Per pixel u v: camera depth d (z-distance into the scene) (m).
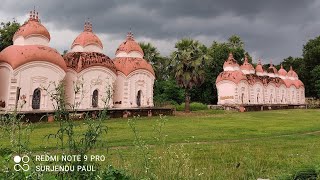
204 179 7.12
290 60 73.25
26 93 23.88
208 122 24.25
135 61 32.59
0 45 33.06
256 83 50.59
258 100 50.94
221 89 46.91
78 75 27.33
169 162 7.28
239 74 46.75
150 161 7.02
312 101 63.12
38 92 24.64
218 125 22.02
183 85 35.62
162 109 30.44
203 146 13.09
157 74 47.72
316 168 7.23
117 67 31.89
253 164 8.42
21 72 23.77
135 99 32.00
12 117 5.63
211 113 34.31
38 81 24.47
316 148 12.91
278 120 26.95
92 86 28.08
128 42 33.56
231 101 45.84
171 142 14.43
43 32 26.12
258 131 19.05
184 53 35.50
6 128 5.46
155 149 10.45
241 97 46.44
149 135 16.14
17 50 24.34
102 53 30.16
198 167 8.59
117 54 33.50
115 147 12.58
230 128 20.28
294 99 59.59
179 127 20.44
